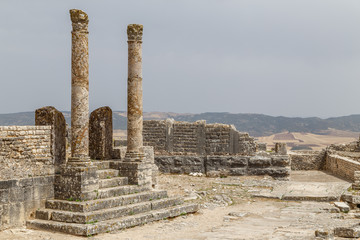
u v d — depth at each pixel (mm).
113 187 17641
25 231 14594
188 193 23578
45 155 16359
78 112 16375
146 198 18016
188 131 31938
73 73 16469
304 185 27172
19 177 15352
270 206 21672
